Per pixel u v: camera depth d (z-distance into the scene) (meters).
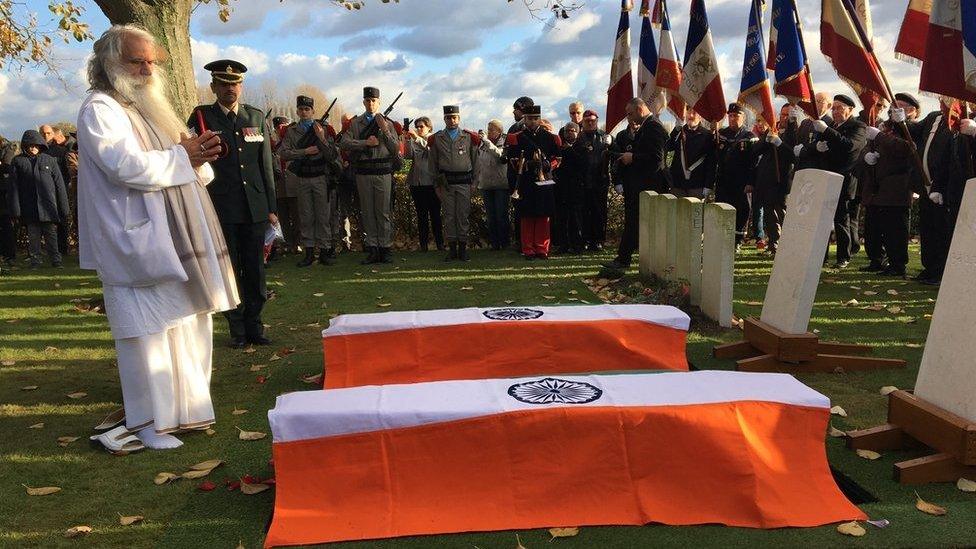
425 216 12.60
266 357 6.30
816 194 5.35
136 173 3.99
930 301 7.88
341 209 12.72
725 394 3.56
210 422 4.49
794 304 5.45
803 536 3.16
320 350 6.47
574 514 3.32
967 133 7.70
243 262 6.54
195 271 4.26
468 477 3.38
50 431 4.64
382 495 3.36
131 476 3.96
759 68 8.38
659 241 8.40
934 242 8.79
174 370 4.37
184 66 8.44
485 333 5.29
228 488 3.79
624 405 3.42
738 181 11.38
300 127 10.95
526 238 11.34
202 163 4.29
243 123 6.33
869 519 3.28
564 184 11.76
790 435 3.48
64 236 13.61
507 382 3.81
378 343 5.26
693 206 7.19
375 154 10.95
